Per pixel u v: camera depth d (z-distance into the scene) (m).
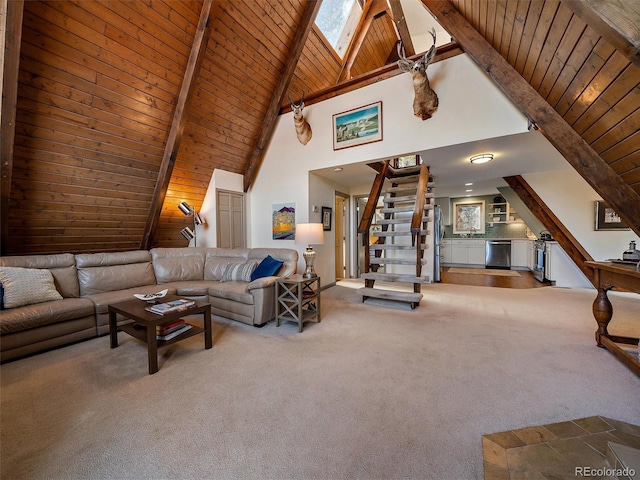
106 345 2.62
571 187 4.90
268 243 5.23
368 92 3.96
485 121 3.19
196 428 1.49
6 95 2.29
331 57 5.11
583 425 1.47
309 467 1.24
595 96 2.00
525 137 3.14
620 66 1.64
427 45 6.60
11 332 2.26
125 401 1.73
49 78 2.56
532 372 2.03
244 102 4.38
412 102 3.63
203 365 2.20
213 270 4.04
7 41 2.12
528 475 1.16
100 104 2.97
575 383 1.88
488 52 2.87
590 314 3.44
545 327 3.00
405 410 1.62
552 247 5.28
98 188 3.48
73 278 3.08
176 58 3.26
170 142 3.67
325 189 5.33
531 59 2.47
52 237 3.50
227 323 3.22
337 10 4.82
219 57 3.65
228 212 5.05
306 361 2.25
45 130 2.76
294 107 4.24
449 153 3.71
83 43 2.60
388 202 5.06
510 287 5.17
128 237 4.29
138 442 1.39
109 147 3.29
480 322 3.19
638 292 1.94
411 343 2.60
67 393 1.82
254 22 3.63
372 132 3.93
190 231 4.56
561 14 1.82
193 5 3.06
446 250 8.40
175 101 3.53
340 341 2.67
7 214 2.79
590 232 4.83
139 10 2.76
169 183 4.29
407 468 1.22
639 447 1.30
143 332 2.32
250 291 3.09
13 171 2.76
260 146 4.96
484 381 1.92
